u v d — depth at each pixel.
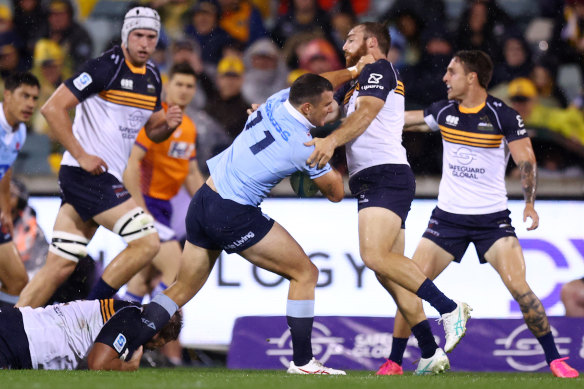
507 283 18.89
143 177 24.69
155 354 23.19
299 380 13.49
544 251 24.88
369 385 12.67
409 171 17.36
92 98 20.19
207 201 15.70
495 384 13.63
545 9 34.41
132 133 20.61
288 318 16.23
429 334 17.30
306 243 24.81
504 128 19.22
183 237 26.34
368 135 17.17
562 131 29.52
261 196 15.66
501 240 19.03
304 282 16.12
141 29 20.00
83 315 16.78
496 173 19.33
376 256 16.67
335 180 15.85
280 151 15.29
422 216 25.09
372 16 33.44
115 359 15.81
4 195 22.73
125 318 16.12
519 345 22.53
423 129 20.25
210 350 23.86
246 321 23.05
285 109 15.41
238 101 30.39
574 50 33.31
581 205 25.16
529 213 18.84
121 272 19.52
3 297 23.06
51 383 12.14
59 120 19.39
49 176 27.22
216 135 29.88
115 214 19.83
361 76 17.06
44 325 16.45
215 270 24.36
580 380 15.63
